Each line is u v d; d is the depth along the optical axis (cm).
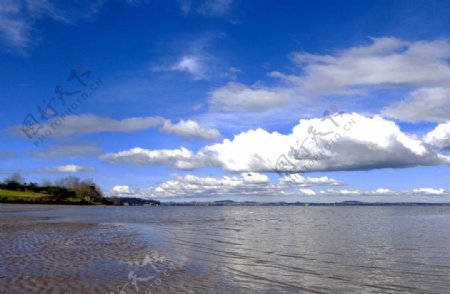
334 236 3478
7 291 1267
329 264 1966
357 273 1738
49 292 1265
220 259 2066
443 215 9275
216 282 1497
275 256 2219
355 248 2619
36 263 1772
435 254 2352
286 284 1499
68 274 1542
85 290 1305
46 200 15838
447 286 1512
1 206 11156
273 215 9262
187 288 1391
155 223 5231
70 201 17212
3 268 1639
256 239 3158
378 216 8662
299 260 2084
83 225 4381
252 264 1925
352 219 7031
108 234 3334
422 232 3972
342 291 1420
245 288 1416
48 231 3425
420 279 1628
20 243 2497
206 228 4366
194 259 2042
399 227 4753
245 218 7300
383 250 2523
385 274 1720
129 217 7119
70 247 2358
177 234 3516
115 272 1614
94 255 2066
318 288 1452
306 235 3578
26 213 7281
